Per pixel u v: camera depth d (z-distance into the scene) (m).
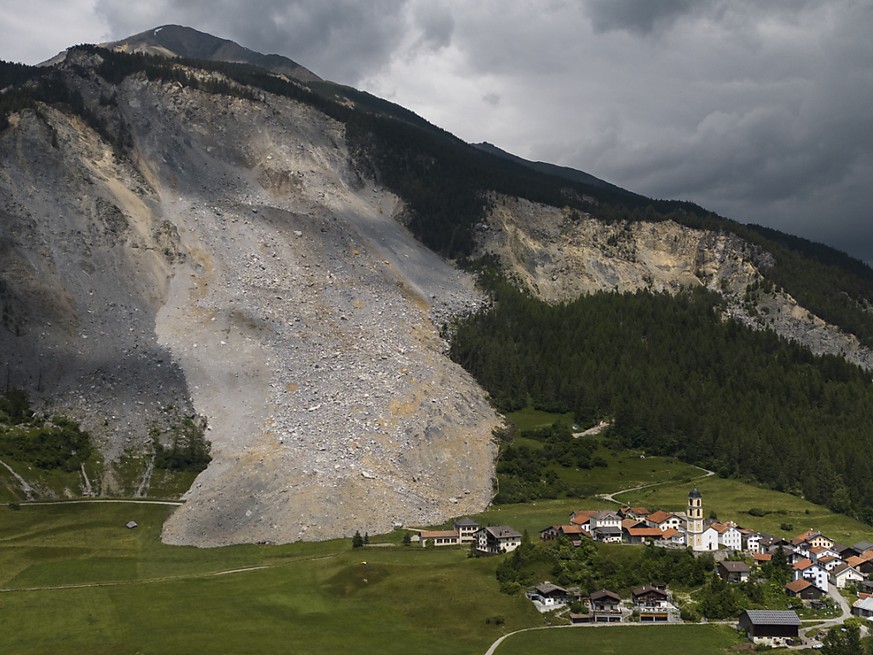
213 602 183.50
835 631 156.62
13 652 158.75
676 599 178.00
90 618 174.88
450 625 168.75
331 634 165.12
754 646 157.00
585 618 170.00
